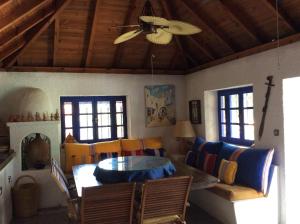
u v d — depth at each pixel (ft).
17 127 15.72
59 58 17.70
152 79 20.38
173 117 20.88
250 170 12.85
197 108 19.56
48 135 16.29
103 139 19.98
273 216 12.67
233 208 12.16
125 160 12.91
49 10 13.34
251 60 14.53
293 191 12.62
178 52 19.40
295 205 12.68
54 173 11.26
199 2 14.39
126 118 20.36
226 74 16.55
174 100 20.92
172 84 20.86
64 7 13.41
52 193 16.22
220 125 18.80
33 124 15.96
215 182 10.75
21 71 17.31
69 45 16.94
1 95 17.02
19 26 12.76
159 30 11.00
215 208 13.67
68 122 19.13
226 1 13.19
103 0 14.61
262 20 13.06
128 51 18.57
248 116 16.17
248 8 13.00
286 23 11.89
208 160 15.52
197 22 15.61
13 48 14.79
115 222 9.41
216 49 17.01
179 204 9.92
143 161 12.57
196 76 19.75
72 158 17.17
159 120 20.53
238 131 17.15
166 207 9.77
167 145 20.71
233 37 15.25
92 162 17.39
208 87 18.34
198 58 19.12
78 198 9.61
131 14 15.51
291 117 12.68
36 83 17.69
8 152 15.19
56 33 15.16
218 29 15.29
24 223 14.03
